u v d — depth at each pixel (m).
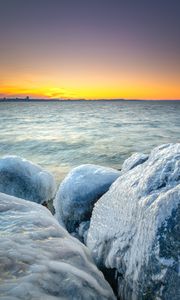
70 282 1.70
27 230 2.16
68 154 16.94
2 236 2.03
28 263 1.75
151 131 28.72
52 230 2.24
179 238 1.61
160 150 2.70
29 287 1.54
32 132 29.38
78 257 2.01
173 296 1.53
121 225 2.22
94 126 36.31
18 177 5.54
